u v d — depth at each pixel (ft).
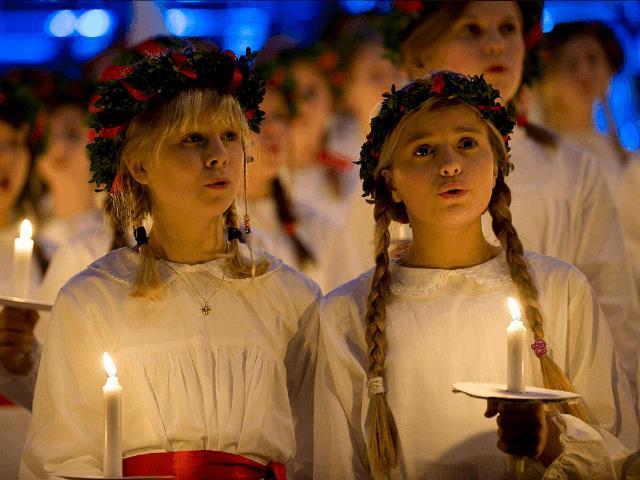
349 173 36.19
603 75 34.22
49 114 33.58
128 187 21.34
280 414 20.92
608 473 19.01
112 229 23.38
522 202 26.55
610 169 34.06
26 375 25.32
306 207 31.14
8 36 44.04
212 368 20.57
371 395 20.29
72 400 20.29
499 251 21.08
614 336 25.84
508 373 17.49
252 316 21.17
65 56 43.83
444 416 20.07
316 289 22.04
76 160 33.73
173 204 20.63
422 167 20.29
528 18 27.32
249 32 43.14
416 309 20.58
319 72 35.81
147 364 20.39
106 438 17.51
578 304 20.38
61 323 20.63
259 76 21.61
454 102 20.44
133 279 20.92
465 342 20.25
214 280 21.15
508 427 18.16
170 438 20.04
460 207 20.06
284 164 31.73
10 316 25.27
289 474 21.48
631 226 31.65
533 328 19.90
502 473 19.88
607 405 20.04
